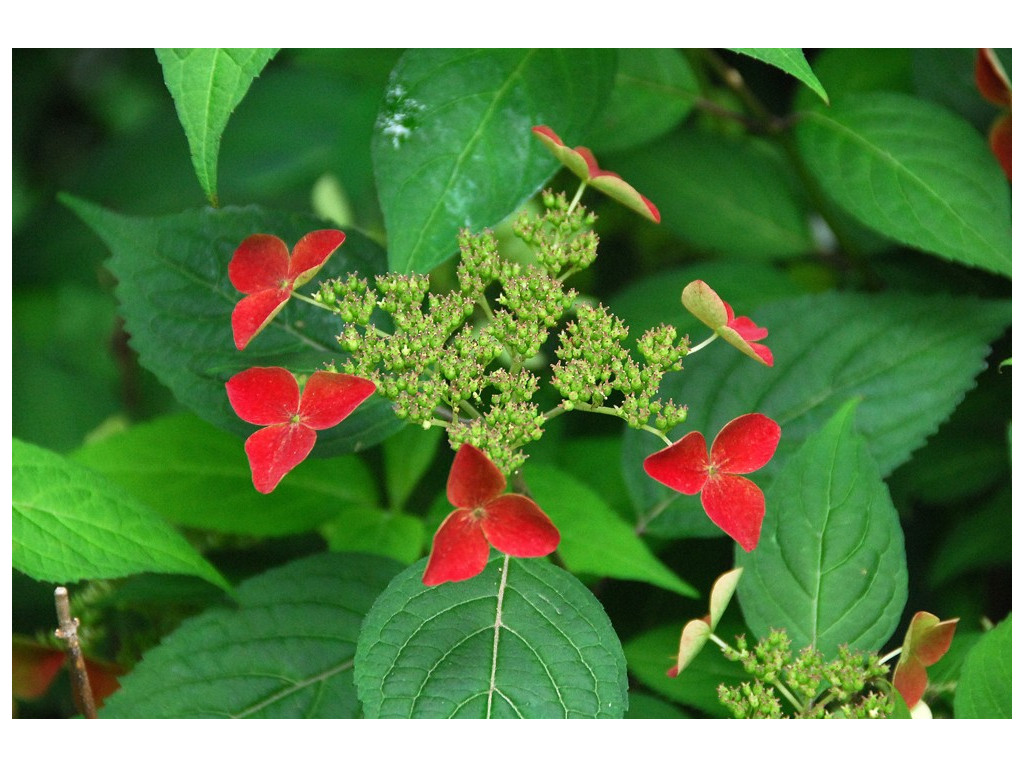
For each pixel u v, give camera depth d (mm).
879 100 401
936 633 333
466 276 334
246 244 334
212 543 403
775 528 351
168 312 360
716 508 319
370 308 331
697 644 336
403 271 350
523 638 321
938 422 373
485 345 327
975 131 393
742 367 385
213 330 360
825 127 402
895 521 349
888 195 390
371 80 413
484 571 327
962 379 375
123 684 341
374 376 326
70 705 399
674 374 387
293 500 386
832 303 387
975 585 404
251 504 384
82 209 362
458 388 324
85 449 382
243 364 356
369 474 395
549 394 411
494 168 359
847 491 351
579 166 344
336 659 347
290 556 402
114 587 396
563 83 367
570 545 368
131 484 379
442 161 358
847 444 354
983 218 384
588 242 339
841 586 347
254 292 332
